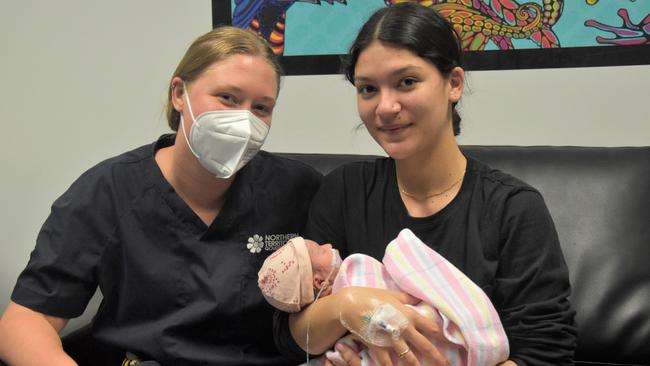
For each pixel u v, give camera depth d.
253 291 1.22
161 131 1.94
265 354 1.25
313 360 1.11
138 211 1.21
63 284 1.18
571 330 1.01
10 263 2.10
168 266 1.20
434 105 1.01
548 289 1.01
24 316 1.14
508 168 1.47
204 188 1.21
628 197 1.38
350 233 1.18
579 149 1.48
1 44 1.99
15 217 2.09
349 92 1.80
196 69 1.14
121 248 1.21
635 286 1.32
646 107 1.63
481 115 1.73
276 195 1.29
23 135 2.04
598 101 1.66
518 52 1.67
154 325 1.19
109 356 1.27
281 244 1.28
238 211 1.24
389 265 1.04
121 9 1.90
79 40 1.95
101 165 1.25
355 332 0.98
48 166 2.05
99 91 1.97
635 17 1.59
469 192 1.09
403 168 1.12
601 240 1.36
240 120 1.12
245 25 1.82
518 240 1.03
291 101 1.85
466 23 1.68
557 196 1.41
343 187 1.23
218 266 1.21
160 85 1.92
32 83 2.00
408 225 1.11
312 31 1.78
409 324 0.95
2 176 2.08
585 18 1.61
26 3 1.95
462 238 1.07
